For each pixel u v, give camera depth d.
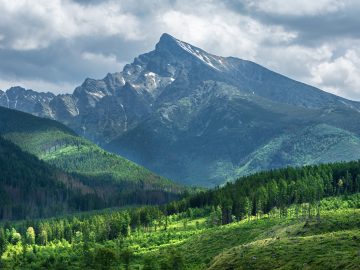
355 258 154.50
